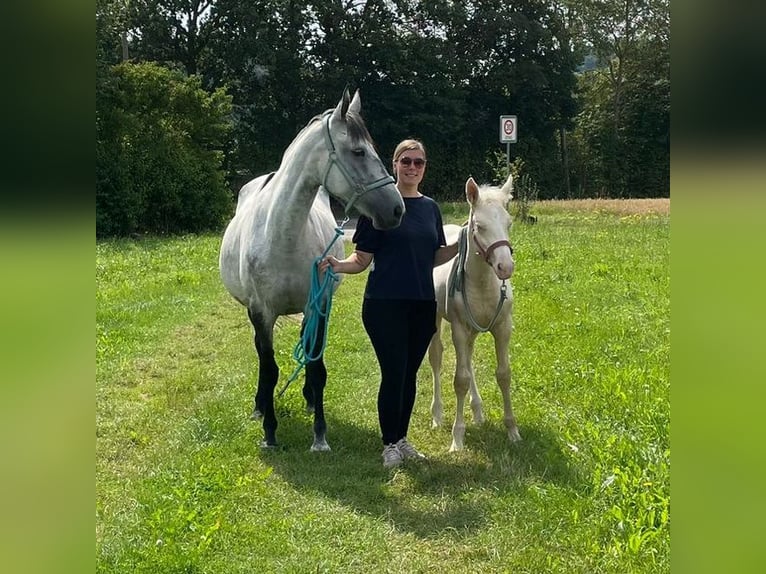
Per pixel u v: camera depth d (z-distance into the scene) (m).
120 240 17.34
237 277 5.32
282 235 4.42
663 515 3.05
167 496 3.71
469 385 4.85
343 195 4.09
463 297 4.40
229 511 3.62
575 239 14.59
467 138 34.69
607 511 3.32
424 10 33.09
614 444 4.04
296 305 4.68
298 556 3.22
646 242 13.97
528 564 3.07
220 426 4.92
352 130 4.04
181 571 3.05
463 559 3.21
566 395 5.25
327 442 4.71
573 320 7.51
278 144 31.73
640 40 38.94
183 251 14.66
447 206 25.42
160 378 6.27
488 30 34.19
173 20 30.39
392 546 3.33
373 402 5.51
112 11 19.36
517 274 10.30
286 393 5.61
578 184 40.53
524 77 33.91
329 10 30.70
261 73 31.27
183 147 20.17
